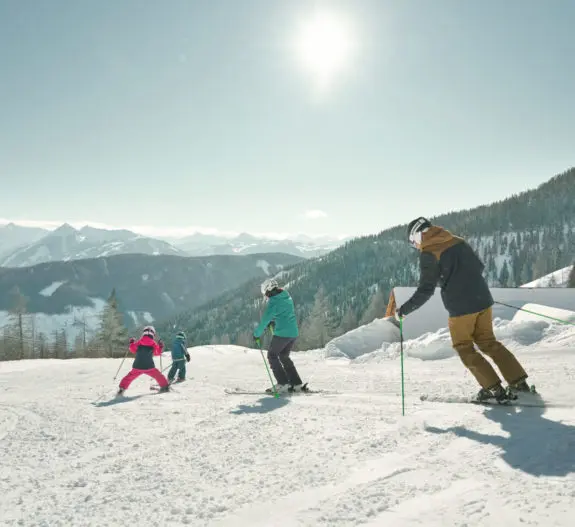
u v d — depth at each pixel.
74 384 9.45
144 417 5.11
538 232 193.75
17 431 4.64
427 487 2.51
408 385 6.43
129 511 2.45
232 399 6.16
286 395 6.25
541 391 4.73
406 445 3.33
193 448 3.68
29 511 2.52
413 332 17.31
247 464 3.16
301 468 3.00
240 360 14.16
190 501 2.55
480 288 4.41
